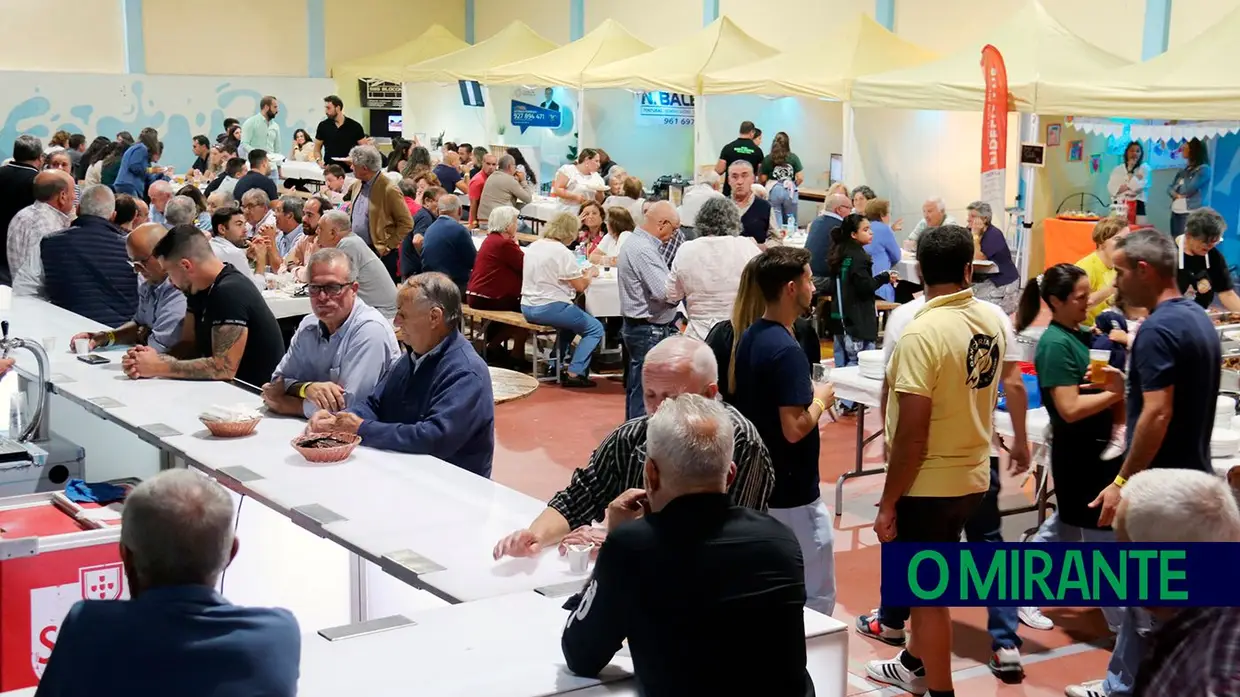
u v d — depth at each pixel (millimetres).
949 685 3596
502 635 2252
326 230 6836
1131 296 3541
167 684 1796
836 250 7465
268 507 3217
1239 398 4766
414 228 9570
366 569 3117
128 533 1890
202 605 1854
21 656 2580
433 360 3670
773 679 1936
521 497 3102
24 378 4395
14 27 17469
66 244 6070
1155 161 11625
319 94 19531
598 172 13438
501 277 8750
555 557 2668
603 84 13961
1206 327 3449
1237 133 10984
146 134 13383
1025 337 4898
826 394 3615
